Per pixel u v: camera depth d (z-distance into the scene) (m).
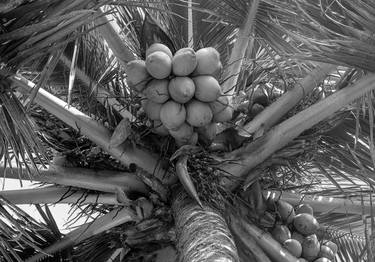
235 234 4.51
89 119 4.49
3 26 3.42
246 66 5.22
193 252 3.56
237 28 5.29
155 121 4.40
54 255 5.20
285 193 5.03
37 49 3.50
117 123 4.69
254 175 4.49
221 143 4.57
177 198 4.34
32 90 3.66
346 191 5.36
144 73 4.16
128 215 4.90
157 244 4.48
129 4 3.83
